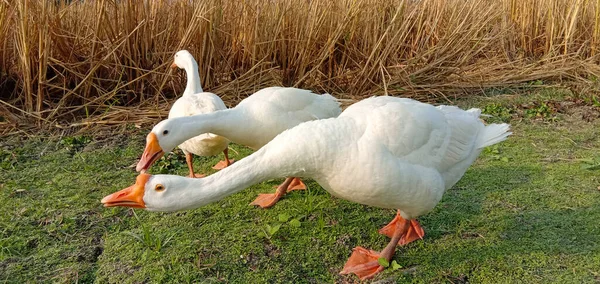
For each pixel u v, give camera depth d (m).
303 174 1.53
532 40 3.75
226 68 2.90
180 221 1.81
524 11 3.71
